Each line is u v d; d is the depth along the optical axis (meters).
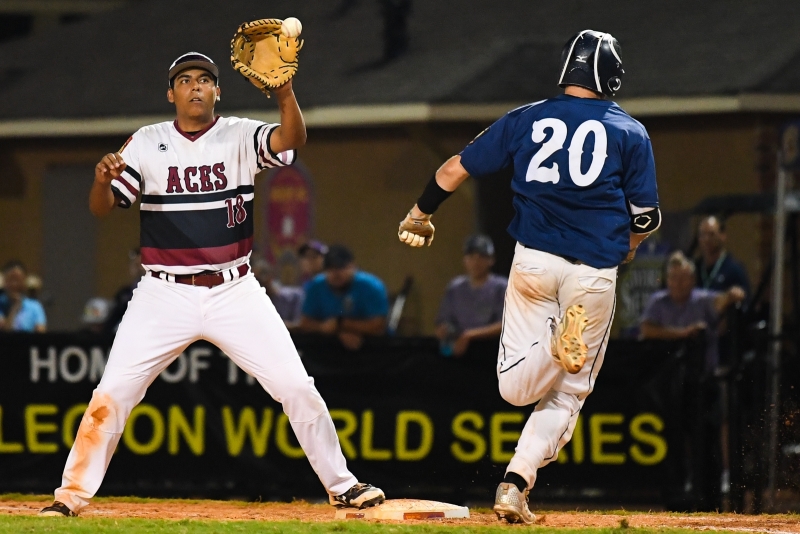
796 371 29.98
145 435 29.78
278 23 19.66
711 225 37.28
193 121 20.39
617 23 55.75
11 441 30.39
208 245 20.28
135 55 62.75
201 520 19.77
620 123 19.75
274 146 20.31
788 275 45.66
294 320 40.09
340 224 55.31
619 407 28.62
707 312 34.09
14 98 59.97
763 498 28.94
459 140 52.03
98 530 18.16
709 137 50.00
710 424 29.31
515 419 28.88
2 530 18.02
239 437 29.50
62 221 59.25
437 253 53.59
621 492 28.50
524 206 19.94
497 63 53.19
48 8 81.06
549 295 19.75
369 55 57.00
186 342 20.61
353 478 21.44
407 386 29.25
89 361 30.23
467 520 20.92
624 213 19.75
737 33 52.78
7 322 42.91
